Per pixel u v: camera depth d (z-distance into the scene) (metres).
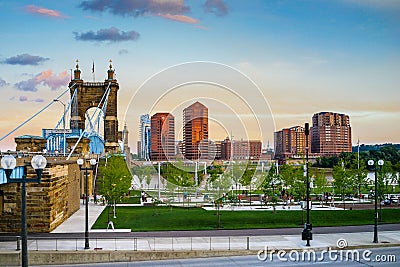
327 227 49.72
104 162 97.06
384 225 51.25
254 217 57.38
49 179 46.97
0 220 46.72
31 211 46.62
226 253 37.41
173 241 41.22
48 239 39.84
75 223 53.41
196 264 34.47
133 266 34.19
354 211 64.12
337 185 72.88
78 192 69.06
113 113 144.62
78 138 95.94
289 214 60.47
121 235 44.69
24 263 21.02
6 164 21.28
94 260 35.97
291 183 71.69
